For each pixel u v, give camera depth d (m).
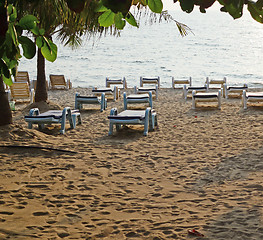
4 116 8.93
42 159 7.43
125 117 9.90
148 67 44.03
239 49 68.62
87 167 7.00
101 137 9.79
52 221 4.56
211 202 5.14
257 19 0.99
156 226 4.39
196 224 4.39
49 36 12.34
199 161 7.38
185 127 10.98
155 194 5.58
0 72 1.68
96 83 31.00
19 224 4.43
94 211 4.91
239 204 4.98
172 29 136.62
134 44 80.94
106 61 50.66
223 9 0.98
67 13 7.09
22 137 8.62
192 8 0.98
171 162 7.36
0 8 1.42
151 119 10.48
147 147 8.64
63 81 20.75
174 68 43.06
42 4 6.00
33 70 39.44
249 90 18.92
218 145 8.67
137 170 6.86
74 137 9.81
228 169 6.74
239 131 10.13
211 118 12.20
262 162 7.03
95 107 15.30
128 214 4.80
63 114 10.32
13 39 1.61
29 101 16.53
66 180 6.23
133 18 1.32
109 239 4.08
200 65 46.06
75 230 4.31
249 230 4.14
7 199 5.27
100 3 1.19
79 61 50.81
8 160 7.24
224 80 19.62
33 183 6.02
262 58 53.78
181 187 5.89
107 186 5.98
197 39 94.31
